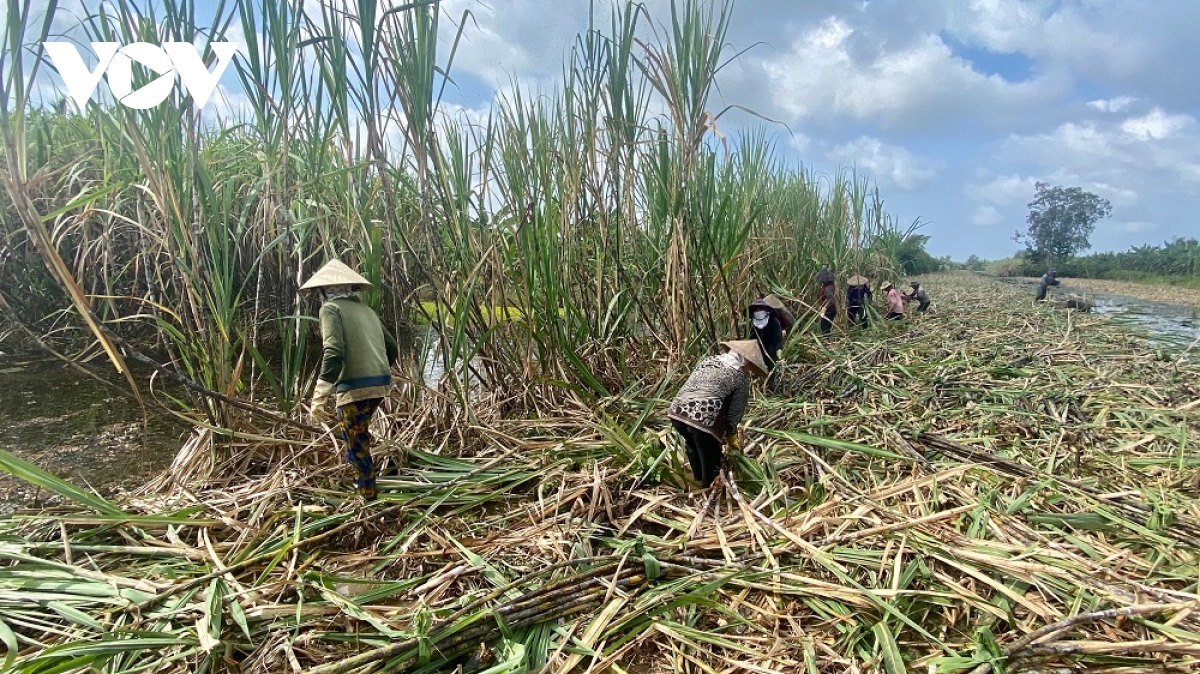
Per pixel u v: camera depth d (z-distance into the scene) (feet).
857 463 14.12
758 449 14.74
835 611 8.85
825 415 17.26
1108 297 71.51
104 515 10.37
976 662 7.75
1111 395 18.89
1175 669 7.66
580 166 18.34
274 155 15.06
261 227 17.61
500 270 17.13
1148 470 13.71
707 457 12.77
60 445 15.71
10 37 8.29
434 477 13.24
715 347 19.62
